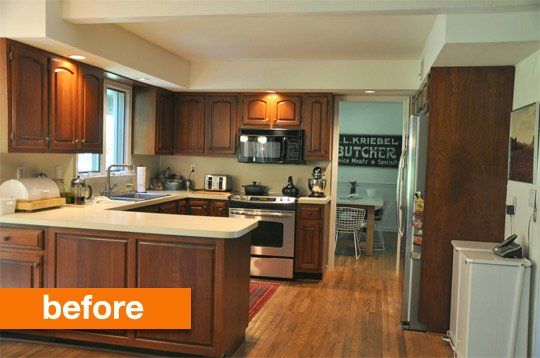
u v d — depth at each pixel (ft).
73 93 12.35
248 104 17.81
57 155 13.28
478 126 11.46
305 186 18.48
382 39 13.10
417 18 10.89
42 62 11.18
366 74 16.25
